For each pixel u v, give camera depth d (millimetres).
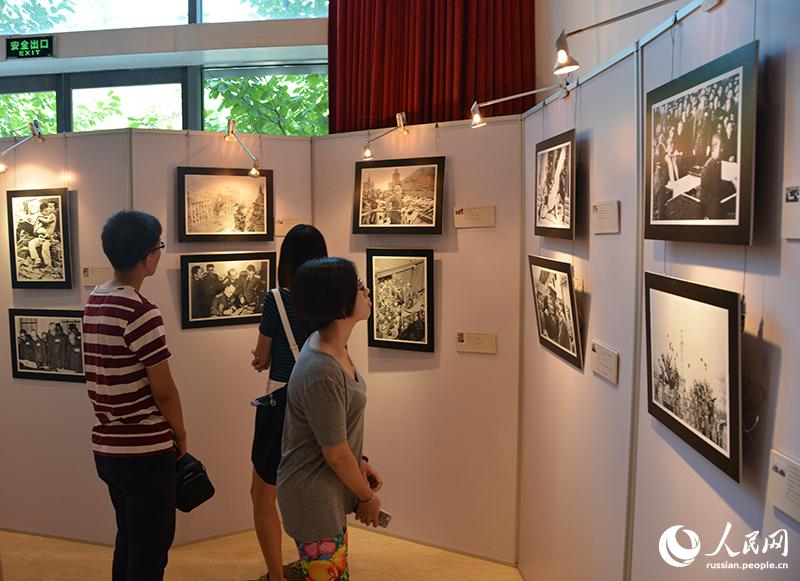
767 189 1215
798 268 1128
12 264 3463
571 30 2893
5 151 3463
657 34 1680
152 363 2305
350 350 3596
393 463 3512
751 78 1196
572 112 2367
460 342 3271
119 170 3289
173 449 2430
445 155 3238
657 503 1720
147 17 4359
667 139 1555
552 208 2463
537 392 2898
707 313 1384
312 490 1922
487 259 3178
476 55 3484
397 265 3357
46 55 4230
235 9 4289
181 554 3359
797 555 1136
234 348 3529
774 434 1207
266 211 3537
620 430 1968
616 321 1988
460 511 3342
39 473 3549
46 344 3459
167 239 3355
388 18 3680
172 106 4484
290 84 4422
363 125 3816
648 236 1673
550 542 2695
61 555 3361
